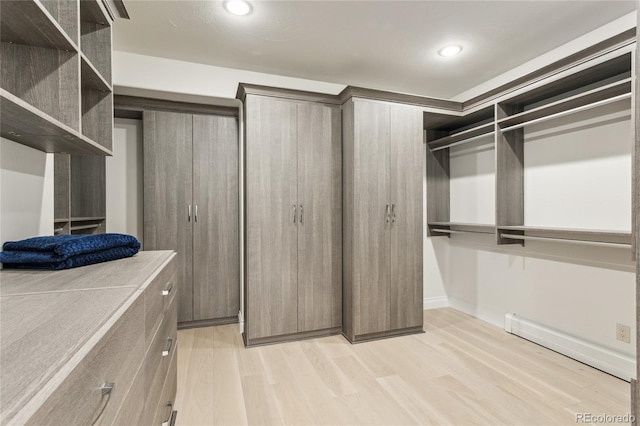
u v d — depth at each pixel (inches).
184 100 119.1
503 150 112.0
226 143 129.0
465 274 142.5
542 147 108.6
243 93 108.5
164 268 55.4
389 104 115.2
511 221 113.3
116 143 126.0
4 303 32.4
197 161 125.3
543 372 89.7
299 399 77.6
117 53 103.3
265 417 70.9
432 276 150.3
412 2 77.6
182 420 69.7
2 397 17.1
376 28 89.1
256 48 100.6
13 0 36.4
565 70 89.0
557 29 89.4
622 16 83.0
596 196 92.8
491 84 124.3
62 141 52.5
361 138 111.4
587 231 86.5
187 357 100.0
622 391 79.9
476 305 136.7
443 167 149.8
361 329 111.9
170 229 122.3
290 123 111.3
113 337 28.6
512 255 120.1
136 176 128.0
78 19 49.1
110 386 26.7
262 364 95.3
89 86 61.2
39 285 39.5
